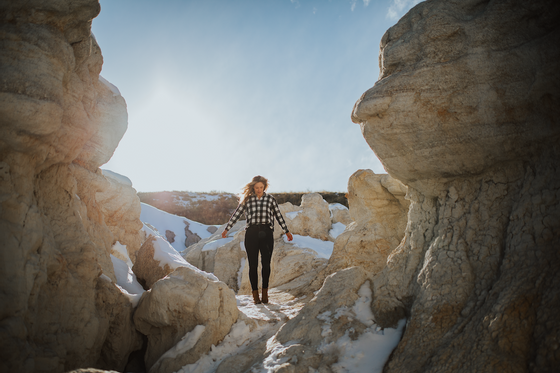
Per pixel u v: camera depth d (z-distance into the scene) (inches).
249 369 107.9
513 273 89.0
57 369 102.3
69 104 119.3
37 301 104.7
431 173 122.6
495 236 102.7
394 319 114.8
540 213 91.1
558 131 92.7
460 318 95.1
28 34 98.7
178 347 127.5
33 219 104.0
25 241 99.7
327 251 346.9
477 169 112.7
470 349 83.1
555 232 86.0
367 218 232.8
